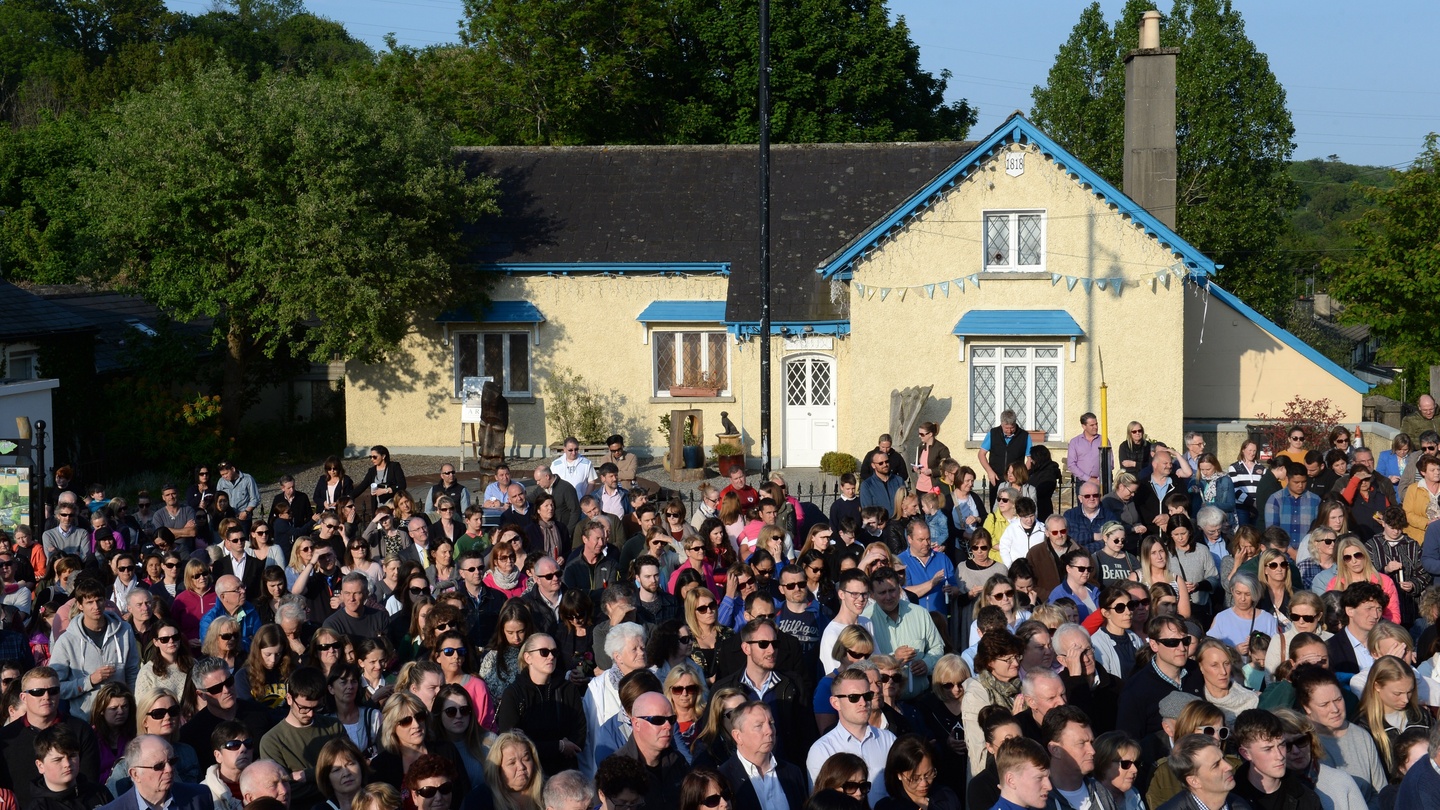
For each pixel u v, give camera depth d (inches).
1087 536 503.8
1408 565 454.9
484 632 413.4
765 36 761.0
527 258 1083.9
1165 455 559.5
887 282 954.7
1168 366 941.8
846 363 1009.5
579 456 673.6
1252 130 1750.7
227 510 601.6
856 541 501.0
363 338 1021.2
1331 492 493.7
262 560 490.6
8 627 395.5
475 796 278.8
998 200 943.0
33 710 298.2
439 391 1117.1
